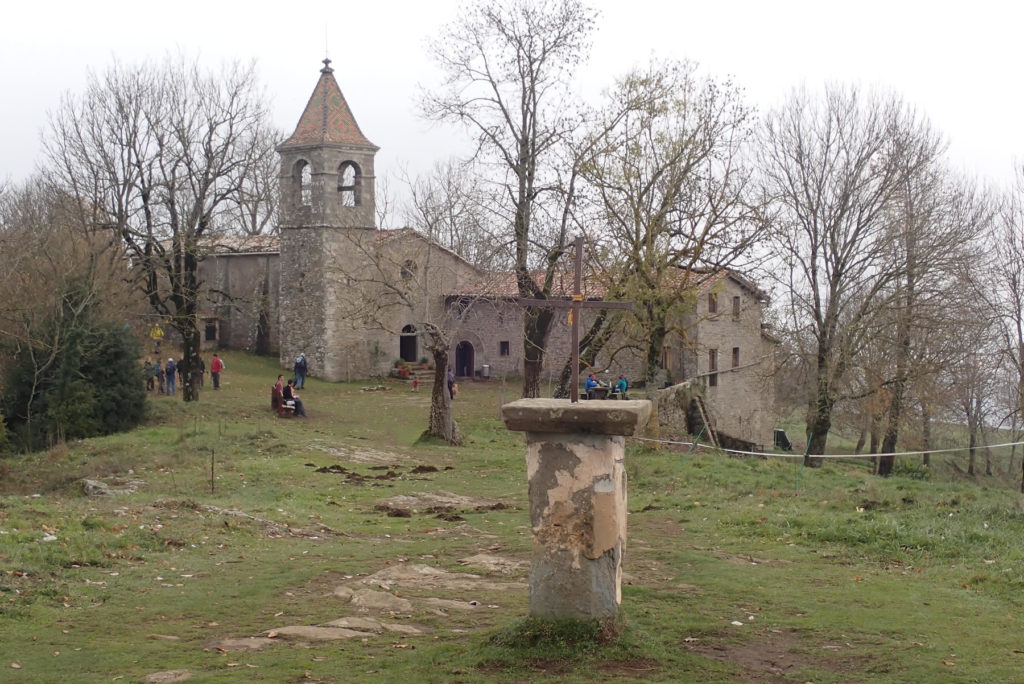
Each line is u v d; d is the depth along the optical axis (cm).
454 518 1830
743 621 998
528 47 3509
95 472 2517
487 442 3497
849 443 5897
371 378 5525
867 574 1269
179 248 4091
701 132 3272
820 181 3588
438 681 766
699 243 3191
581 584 828
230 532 1560
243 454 2802
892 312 3538
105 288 3628
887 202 3541
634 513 1866
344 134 5266
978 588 1164
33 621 971
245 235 7088
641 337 3397
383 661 830
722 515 1742
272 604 1092
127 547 1350
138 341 3644
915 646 912
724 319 5006
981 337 3669
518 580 1248
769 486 2136
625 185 3256
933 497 1789
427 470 2595
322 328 5384
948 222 3644
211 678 783
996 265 3719
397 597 1104
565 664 793
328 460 2739
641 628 870
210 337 6219
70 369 3372
